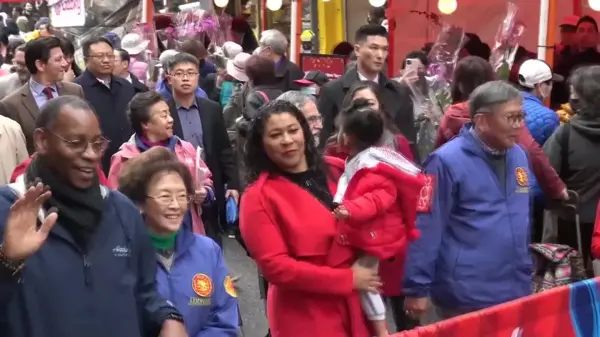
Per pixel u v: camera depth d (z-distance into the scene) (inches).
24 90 230.7
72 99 98.6
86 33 490.6
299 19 406.6
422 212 147.7
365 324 130.5
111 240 99.7
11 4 966.4
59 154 95.9
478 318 121.3
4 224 93.1
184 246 128.2
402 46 394.6
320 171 130.0
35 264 93.4
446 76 315.0
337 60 390.3
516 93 146.7
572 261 170.4
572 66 335.3
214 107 230.7
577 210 193.8
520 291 152.5
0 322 91.9
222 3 517.0
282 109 125.7
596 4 323.0
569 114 245.3
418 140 259.6
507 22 331.6
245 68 277.0
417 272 149.4
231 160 229.3
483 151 150.5
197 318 125.3
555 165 198.2
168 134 189.6
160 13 570.3
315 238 122.9
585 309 133.9
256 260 124.0
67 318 93.7
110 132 256.8
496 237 149.0
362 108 149.8
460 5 385.1
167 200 125.0
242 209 125.3
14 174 148.8
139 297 105.0
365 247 126.3
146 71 409.7
